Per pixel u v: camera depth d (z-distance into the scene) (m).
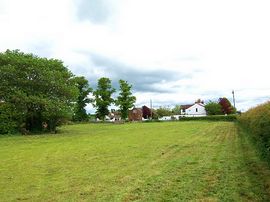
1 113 46.88
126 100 101.44
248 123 25.75
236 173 13.16
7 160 20.50
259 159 16.06
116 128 60.62
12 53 50.44
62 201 10.41
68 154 22.34
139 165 16.41
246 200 9.51
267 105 17.11
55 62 56.91
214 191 10.62
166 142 28.23
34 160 20.00
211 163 15.88
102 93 100.31
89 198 10.57
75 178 13.85
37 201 10.58
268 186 10.84
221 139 28.88
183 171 14.16
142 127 60.53
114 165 16.77
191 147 23.48
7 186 12.89
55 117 50.53
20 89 47.97
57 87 50.75
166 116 144.88
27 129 50.94
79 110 99.25
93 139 35.44
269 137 13.41
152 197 10.28
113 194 10.89
